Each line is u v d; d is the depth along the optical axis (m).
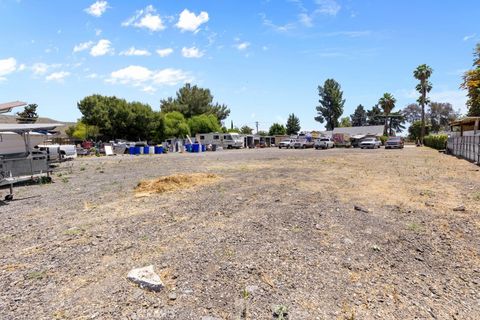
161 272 3.77
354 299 3.17
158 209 6.98
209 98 76.75
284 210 6.60
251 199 7.80
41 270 3.92
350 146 48.75
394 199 7.65
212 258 4.14
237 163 18.45
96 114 49.66
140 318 2.86
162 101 74.12
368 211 6.43
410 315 2.90
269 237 4.93
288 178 11.45
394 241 4.76
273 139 62.22
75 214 6.78
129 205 7.48
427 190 8.77
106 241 4.92
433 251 4.38
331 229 5.32
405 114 99.81
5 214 7.04
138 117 52.22
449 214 6.21
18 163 10.89
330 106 87.75
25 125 13.50
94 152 35.94
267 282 3.49
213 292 3.30
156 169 15.84
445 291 3.34
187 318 2.85
